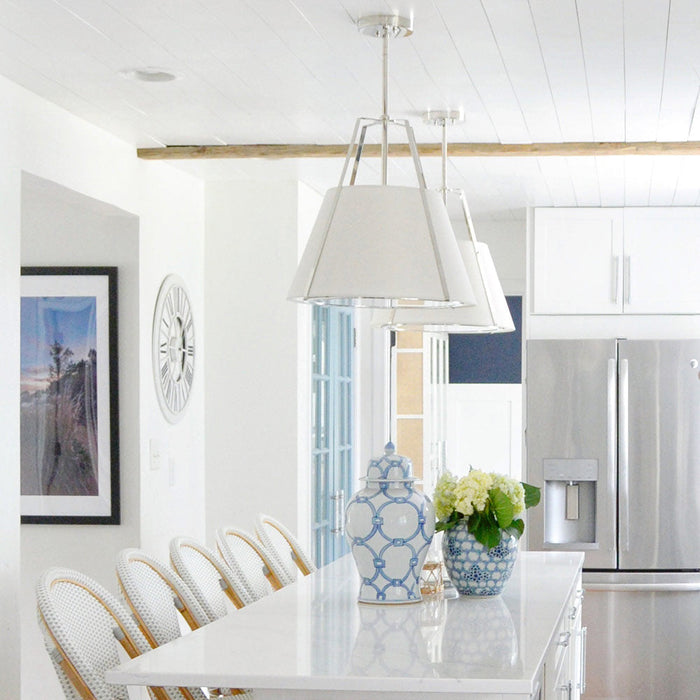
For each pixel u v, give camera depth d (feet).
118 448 16.48
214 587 12.14
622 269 20.49
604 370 19.42
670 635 19.11
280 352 19.16
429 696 8.05
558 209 20.70
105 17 10.73
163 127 15.12
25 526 16.71
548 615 10.40
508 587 12.20
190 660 8.38
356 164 9.85
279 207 19.17
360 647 8.88
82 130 14.64
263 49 11.72
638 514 19.25
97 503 16.51
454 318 12.24
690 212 20.38
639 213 20.49
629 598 19.20
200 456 19.19
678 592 19.13
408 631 9.58
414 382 23.18
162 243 17.47
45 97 13.53
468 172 17.67
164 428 17.57
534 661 8.37
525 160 16.61
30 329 16.69
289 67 12.35
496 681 7.75
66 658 8.48
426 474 23.02
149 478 16.88
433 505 11.19
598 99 13.50
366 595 10.96
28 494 16.63
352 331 23.13
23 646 16.56
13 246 12.84
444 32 11.10
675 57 11.84
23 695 16.53
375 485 11.02
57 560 16.63
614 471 19.31
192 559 11.91
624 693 19.15
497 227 22.74
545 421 19.54
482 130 15.11
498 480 11.44
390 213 9.46
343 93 13.39
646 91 13.14
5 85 12.71
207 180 19.22
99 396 16.51
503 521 11.30
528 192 19.38
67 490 16.57
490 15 10.62
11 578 12.61
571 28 10.97
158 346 17.21
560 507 19.76
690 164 16.75
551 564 14.11
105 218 16.65
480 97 13.47
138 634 9.53
